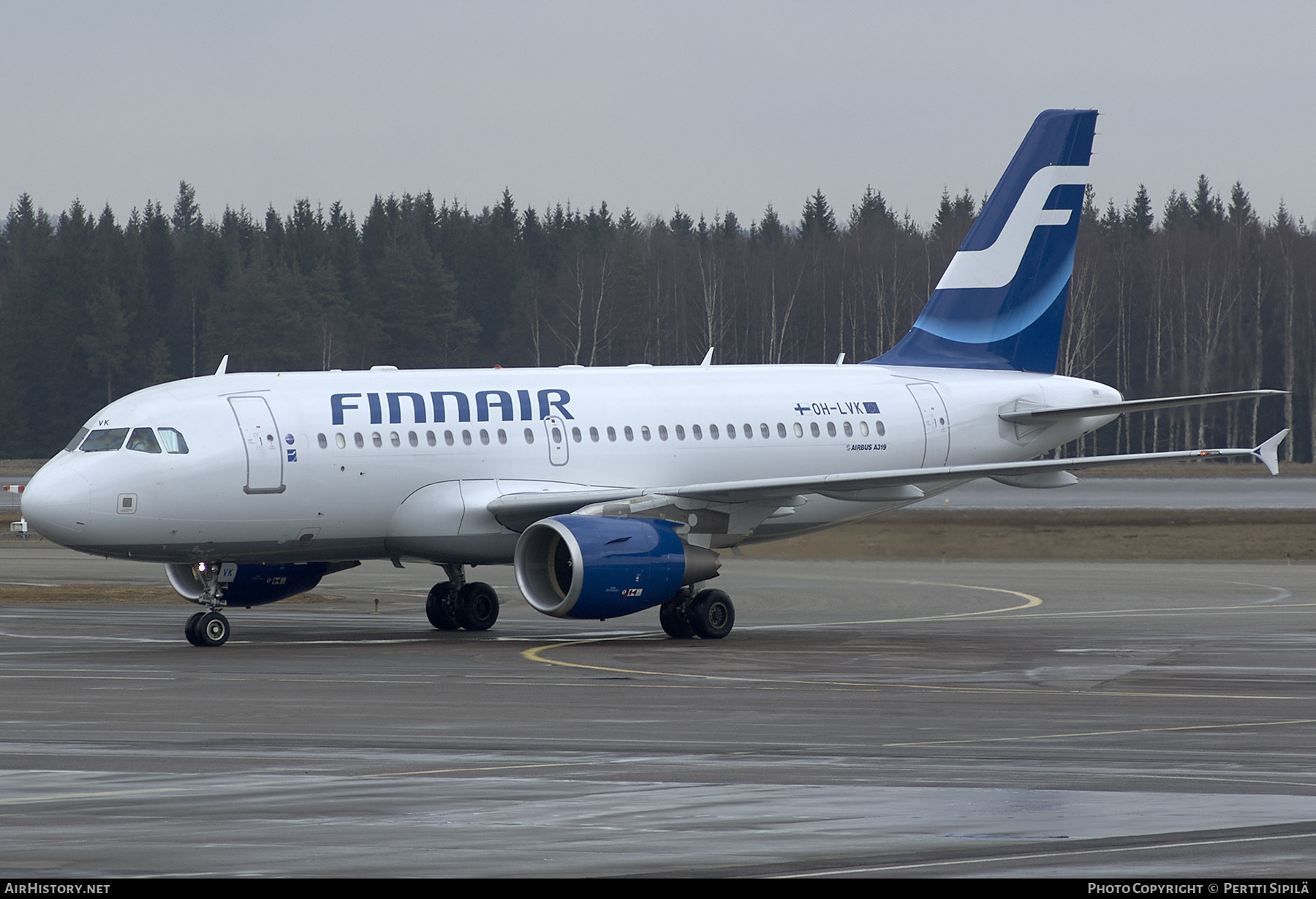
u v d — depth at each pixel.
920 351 141.50
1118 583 163.12
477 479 118.75
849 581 166.75
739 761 59.44
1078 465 112.44
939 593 152.38
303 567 127.50
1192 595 149.00
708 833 46.81
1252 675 88.25
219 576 113.81
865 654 101.12
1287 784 54.47
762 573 177.75
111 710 74.25
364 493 115.00
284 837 46.38
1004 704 76.06
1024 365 143.50
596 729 68.00
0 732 66.88
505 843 45.59
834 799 51.84
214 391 113.44
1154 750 62.06
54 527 106.44
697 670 91.94
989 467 113.06
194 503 109.38
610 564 109.00
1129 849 44.62
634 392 127.25
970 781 55.09
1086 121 144.12
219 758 60.25
